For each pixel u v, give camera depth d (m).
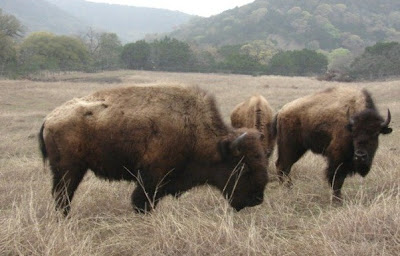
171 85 5.50
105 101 5.39
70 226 4.54
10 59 48.34
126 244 4.32
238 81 37.81
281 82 37.09
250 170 5.07
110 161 5.36
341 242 4.06
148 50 60.16
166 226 4.39
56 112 5.39
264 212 5.39
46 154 5.54
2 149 10.91
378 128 5.84
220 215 4.96
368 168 6.21
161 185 5.27
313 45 126.25
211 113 5.38
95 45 78.56
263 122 8.15
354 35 133.62
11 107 20.53
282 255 4.01
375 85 29.17
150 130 5.17
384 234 4.08
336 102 6.80
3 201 5.91
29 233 4.26
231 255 3.96
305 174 7.78
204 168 5.34
